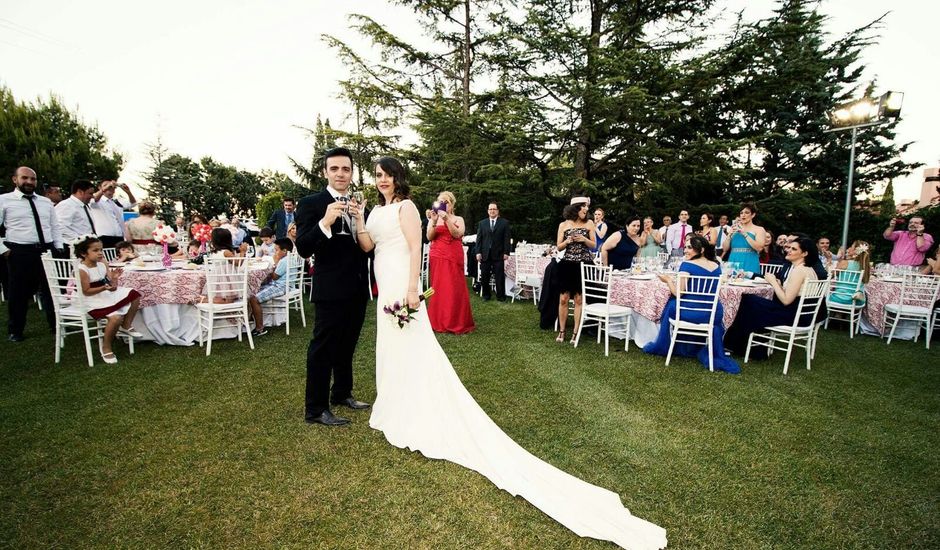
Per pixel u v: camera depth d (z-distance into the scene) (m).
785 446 2.91
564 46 11.12
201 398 3.43
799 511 2.23
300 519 2.07
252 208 28.95
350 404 3.33
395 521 2.07
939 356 5.16
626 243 6.07
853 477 2.56
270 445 2.74
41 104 20.02
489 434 2.70
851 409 3.54
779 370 4.51
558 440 2.91
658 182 12.17
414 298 2.78
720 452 2.80
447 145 13.09
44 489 2.26
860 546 1.99
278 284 5.61
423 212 15.67
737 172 11.73
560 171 14.11
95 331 5.36
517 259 7.73
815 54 13.34
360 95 14.53
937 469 2.67
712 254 4.49
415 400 2.81
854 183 14.86
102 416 3.09
